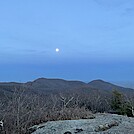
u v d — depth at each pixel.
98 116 9.52
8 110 9.05
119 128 7.82
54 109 9.79
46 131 7.68
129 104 12.77
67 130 7.55
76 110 9.85
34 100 10.30
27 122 8.59
